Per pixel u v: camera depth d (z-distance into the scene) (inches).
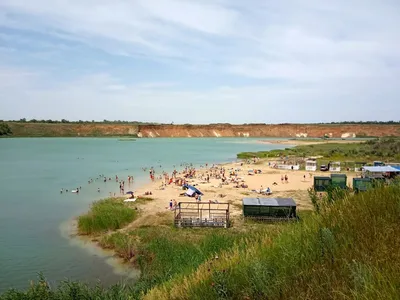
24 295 547.5
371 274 189.3
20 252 1071.6
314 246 261.7
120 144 7475.4
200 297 275.1
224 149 6136.8
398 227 243.0
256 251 323.6
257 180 2539.4
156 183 2506.2
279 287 231.8
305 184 2333.9
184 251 877.2
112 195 2005.4
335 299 190.2
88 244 1146.0
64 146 6628.9
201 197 1882.4
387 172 2144.4
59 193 2084.2
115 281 855.7
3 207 1699.1
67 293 536.4
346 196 339.6
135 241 1091.9
